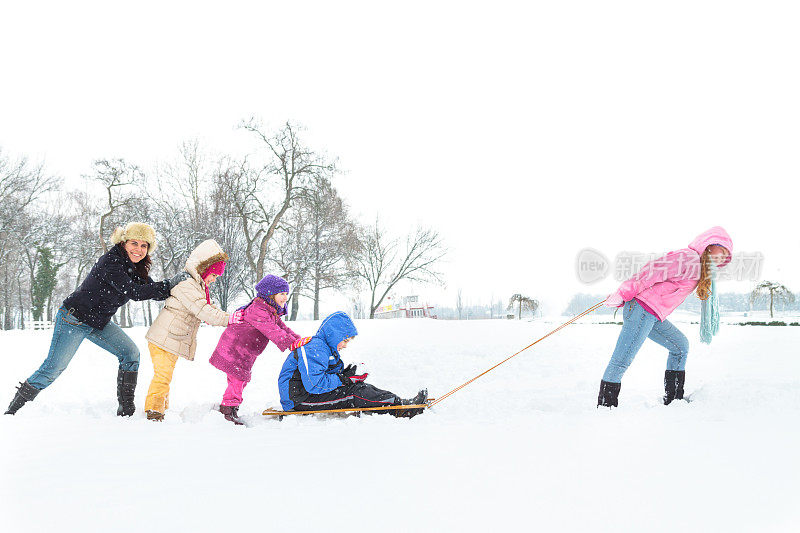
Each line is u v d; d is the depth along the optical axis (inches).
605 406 188.9
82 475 108.5
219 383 280.7
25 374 313.7
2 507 90.7
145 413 190.4
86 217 1604.3
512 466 109.9
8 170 1434.5
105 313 186.5
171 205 1378.0
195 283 193.6
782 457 113.5
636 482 98.8
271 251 1421.0
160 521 84.0
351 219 1573.6
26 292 2070.6
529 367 315.0
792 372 247.8
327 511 87.1
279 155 1285.7
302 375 184.2
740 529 78.6
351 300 1617.9
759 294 912.9
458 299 2605.8
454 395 231.3
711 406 179.6
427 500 91.4
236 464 115.7
